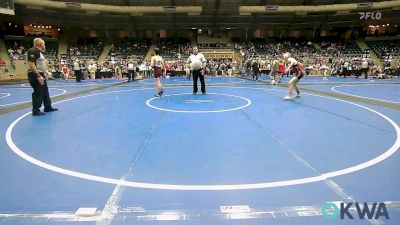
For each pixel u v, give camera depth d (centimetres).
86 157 419
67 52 3831
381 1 3412
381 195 298
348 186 319
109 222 256
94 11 3403
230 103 927
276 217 262
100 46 4116
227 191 311
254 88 1474
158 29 4316
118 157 418
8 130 586
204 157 415
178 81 2144
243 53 3747
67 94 1238
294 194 303
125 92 1301
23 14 3412
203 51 3947
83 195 304
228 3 3541
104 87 1593
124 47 4103
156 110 802
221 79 2383
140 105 896
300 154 425
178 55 3700
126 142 493
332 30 4541
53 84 1886
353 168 370
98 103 950
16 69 3011
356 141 493
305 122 643
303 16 3894
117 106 881
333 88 1466
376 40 4038
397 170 362
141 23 4003
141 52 3981
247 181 334
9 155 431
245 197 298
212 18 3906
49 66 2953
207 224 253
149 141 497
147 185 326
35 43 732
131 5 3503
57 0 3181
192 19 3916
